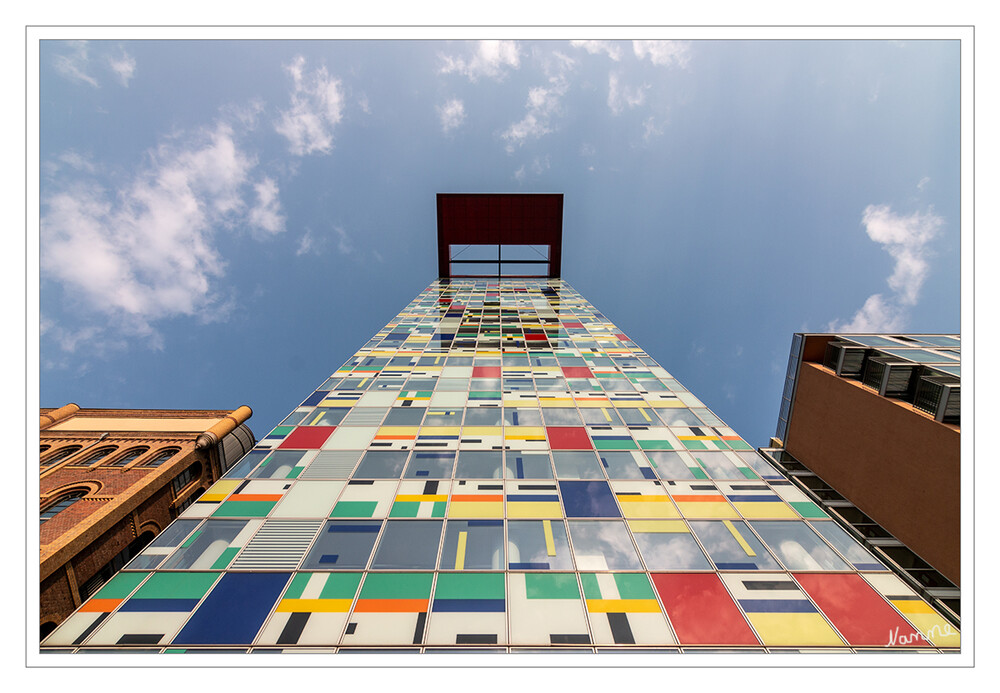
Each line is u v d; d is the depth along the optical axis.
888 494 16.47
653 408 14.62
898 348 19.14
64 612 15.26
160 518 21.33
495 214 38.91
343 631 6.82
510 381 16.73
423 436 12.66
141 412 28.28
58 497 19.58
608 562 8.20
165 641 6.61
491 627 6.92
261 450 11.84
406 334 22.83
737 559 8.31
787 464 22.03
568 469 11.16
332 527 8.98
